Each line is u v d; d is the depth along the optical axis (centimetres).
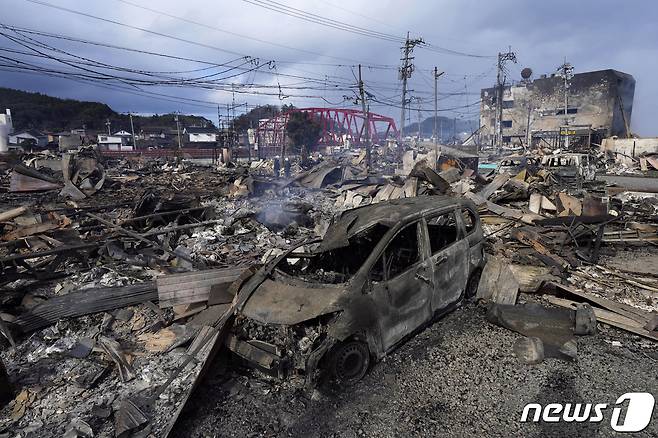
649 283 679
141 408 385
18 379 440
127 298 606
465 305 588
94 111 12288
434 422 355
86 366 462
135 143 8394
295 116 9425
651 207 1376
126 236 935
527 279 654
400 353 468
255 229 1152
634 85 6519
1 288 661
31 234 859
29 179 2088
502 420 356
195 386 388
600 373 424
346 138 9312
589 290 664
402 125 4291
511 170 2433
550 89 6375
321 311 394
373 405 380
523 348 452
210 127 11756
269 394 402
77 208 1357
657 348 480
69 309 571
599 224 860
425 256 489
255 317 420
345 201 1747
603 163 3878
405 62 4162
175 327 546
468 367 438
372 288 427
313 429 354
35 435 356
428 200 567
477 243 596
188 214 1198
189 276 594
